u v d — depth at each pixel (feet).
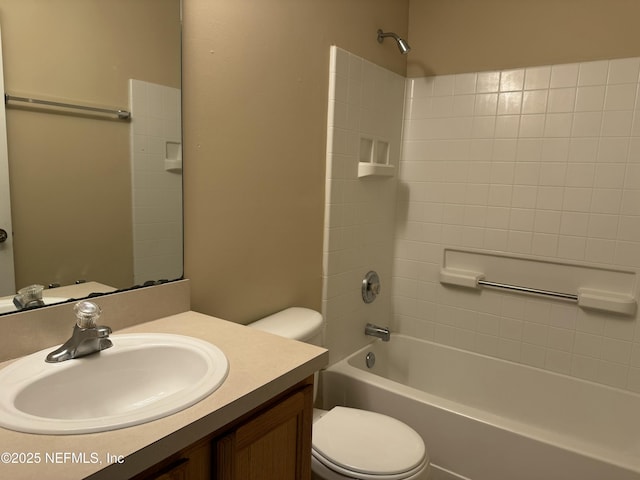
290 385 3.33
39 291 3.66
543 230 7.23
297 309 5.98
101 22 3.88
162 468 2.63
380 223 7.97
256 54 5.19
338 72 6.37
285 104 5.65
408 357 8.52
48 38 3.58
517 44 7.22
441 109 7.94
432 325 8.41
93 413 3.26
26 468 2.15
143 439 2.40
